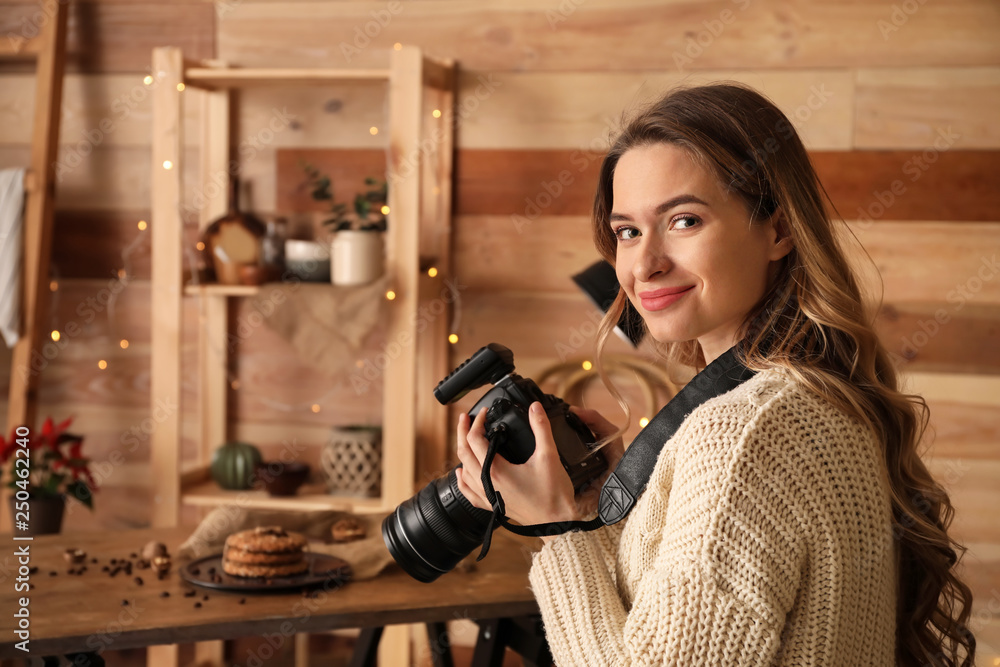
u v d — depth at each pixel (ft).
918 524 2.88
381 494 7.07
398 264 6.66
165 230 6.94
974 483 6.85
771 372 2.70
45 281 7.52
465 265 7.41
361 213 6.91
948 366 6.84
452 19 7.26
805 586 2.49
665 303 2.78
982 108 6.64
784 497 2.43
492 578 4.53
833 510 2.48
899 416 2.85
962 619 3.28
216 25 7.58
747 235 2.77
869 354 2.81
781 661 2.49
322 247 7.02
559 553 2.96
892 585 2.76
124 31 7.70
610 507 2.96
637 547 2.84
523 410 3.07
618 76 7.06
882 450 2.73
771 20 6.82
